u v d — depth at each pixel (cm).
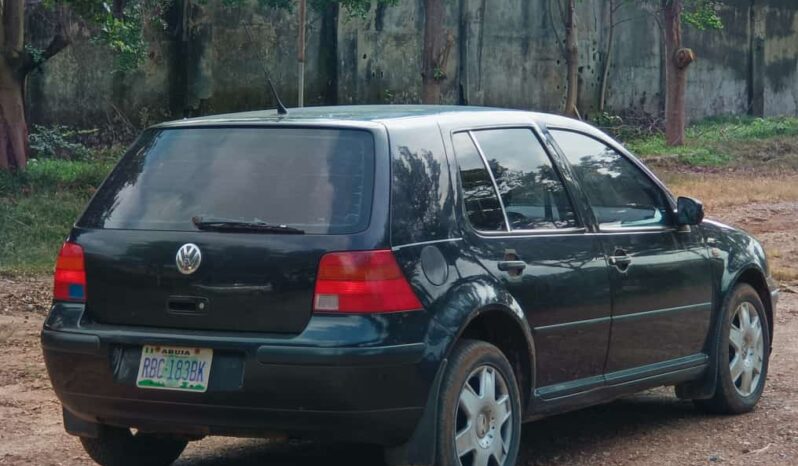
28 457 571
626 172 614
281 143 484
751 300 676
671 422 651
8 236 1411
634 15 3678
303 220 461
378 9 2950
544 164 556
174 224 478
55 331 486
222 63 2678
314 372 439
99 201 504
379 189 463
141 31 2355
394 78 2994
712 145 3300
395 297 450
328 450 593
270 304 453
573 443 604
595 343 554
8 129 1758
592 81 3584
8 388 737
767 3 4050
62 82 2414
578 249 548
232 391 450
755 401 679
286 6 2627
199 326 463
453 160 502
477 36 3228
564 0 3394
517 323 500
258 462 568
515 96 3325
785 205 2061
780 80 4134
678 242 623
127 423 478
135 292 475
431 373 457
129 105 2528
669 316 607
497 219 513
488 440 491
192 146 499
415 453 461
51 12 2348
